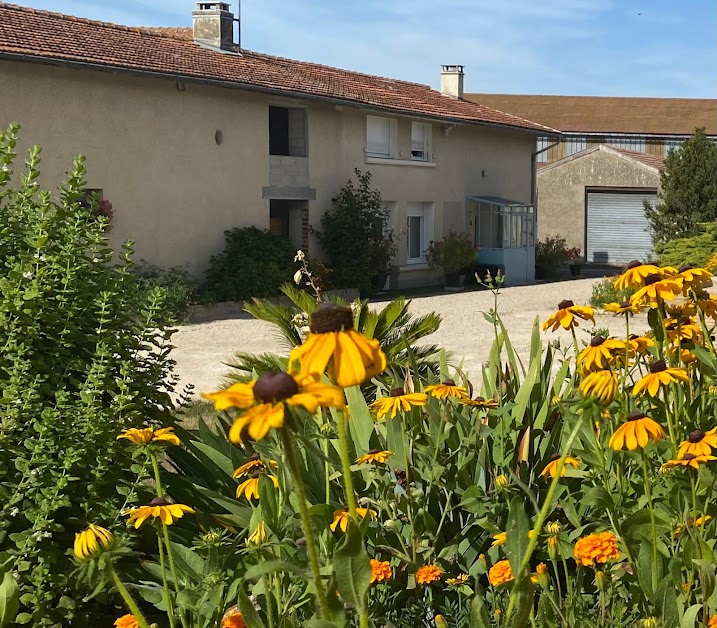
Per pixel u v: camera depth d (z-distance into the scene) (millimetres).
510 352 4809
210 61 22688
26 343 3982
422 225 29453
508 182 33531
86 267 4359
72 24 20594
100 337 4180
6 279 4141
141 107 19516
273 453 3334
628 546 3004
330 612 1939
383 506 3205
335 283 24141
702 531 2988
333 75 28531
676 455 3215
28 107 17219
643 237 41969
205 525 4023
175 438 2865
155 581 3680
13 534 3588
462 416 3936
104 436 3881
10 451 3805
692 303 3742
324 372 1906
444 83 35312
